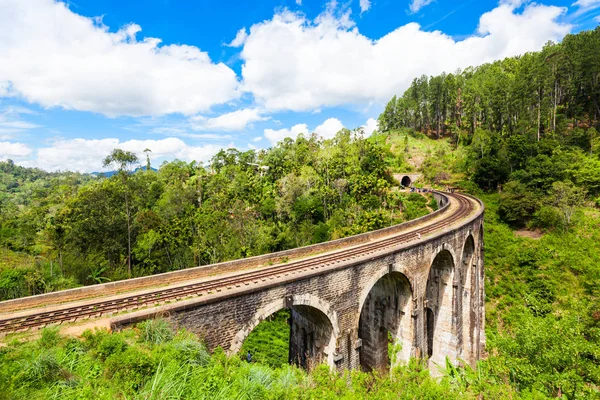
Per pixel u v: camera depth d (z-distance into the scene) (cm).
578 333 1527
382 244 2439
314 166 7538
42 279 3444
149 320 1162
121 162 4522
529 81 7419
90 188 5072
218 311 1327
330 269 1695
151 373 901
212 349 1310
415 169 8744
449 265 2739
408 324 2231
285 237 5178
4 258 4372
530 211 4866
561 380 1366
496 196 5800
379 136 11500
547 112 6744
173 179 8138
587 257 3738
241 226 5069
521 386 1444
